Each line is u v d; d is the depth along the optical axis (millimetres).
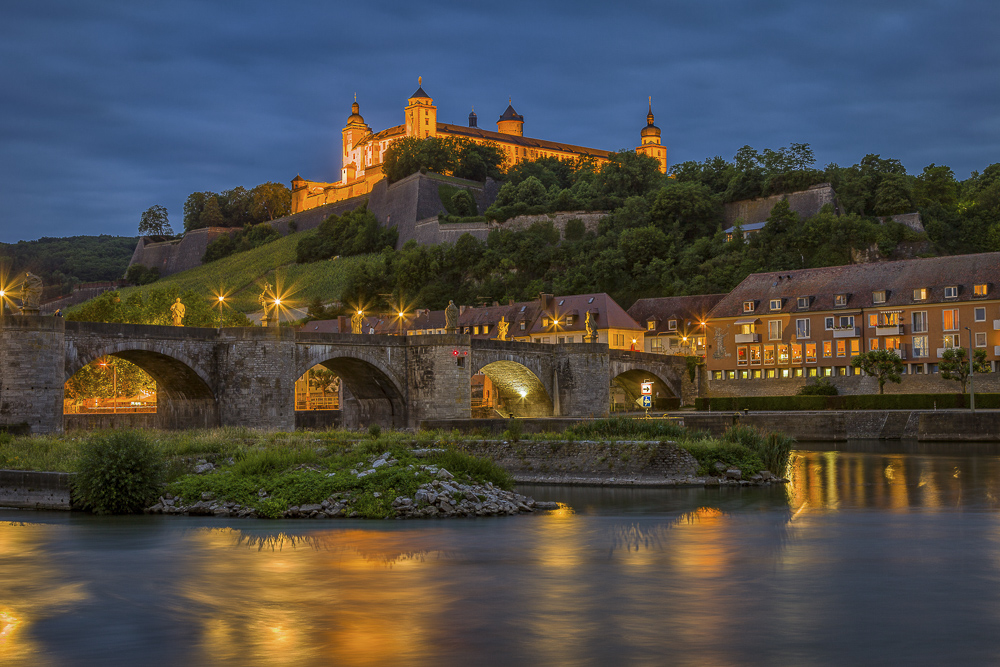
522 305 146375
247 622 21438
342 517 39531
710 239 174250
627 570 26812
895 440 84500
